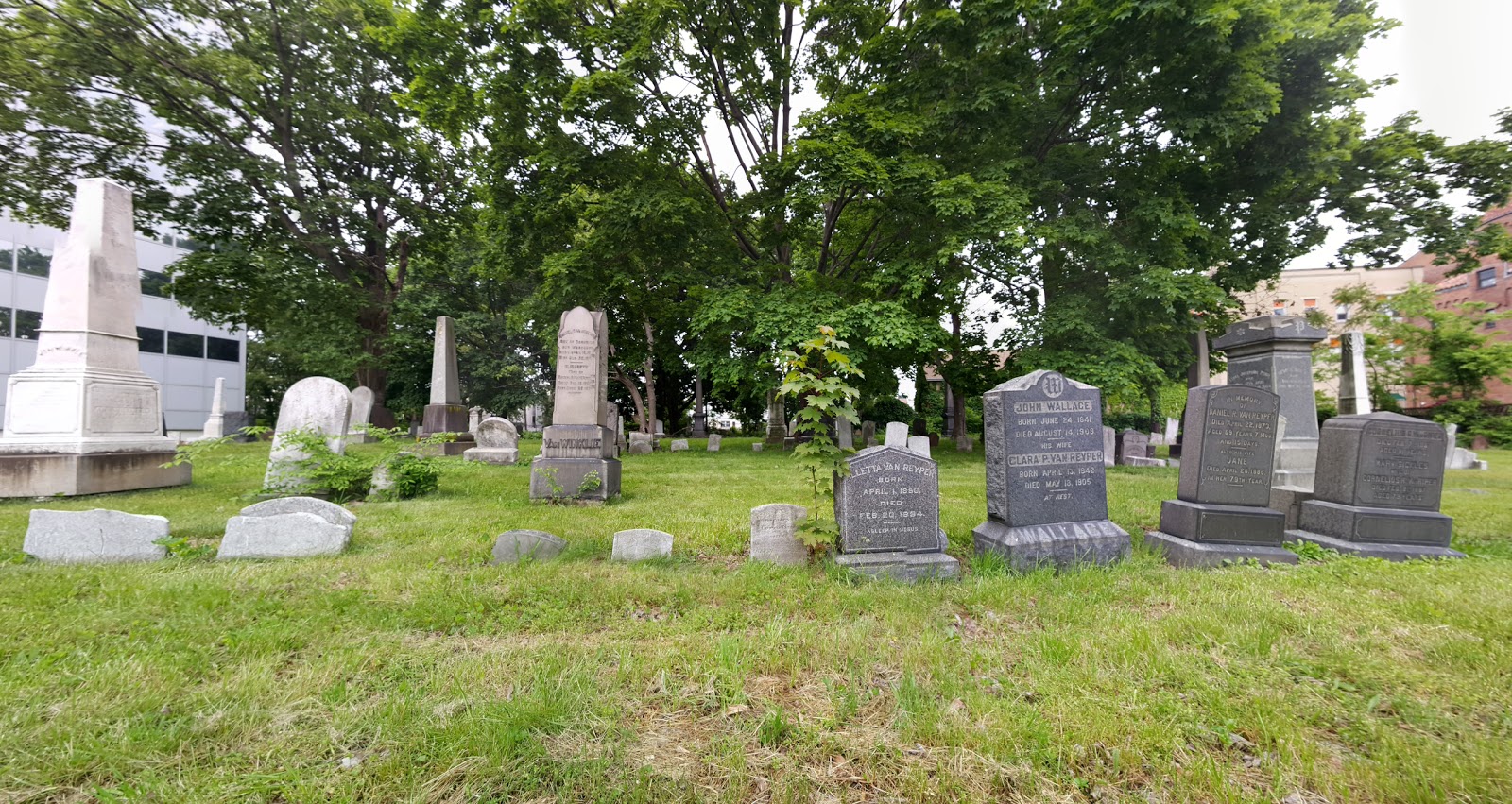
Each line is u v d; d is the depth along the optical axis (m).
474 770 2.29
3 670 2.97
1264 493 5.98
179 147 18.94
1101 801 2.21
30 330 28.25
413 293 30.94
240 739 2.49
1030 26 15.91
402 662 3.23
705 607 4.25
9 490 7.98
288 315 21.67
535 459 8.86
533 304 22.33
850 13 16.92
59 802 2.11
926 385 34.03
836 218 18.08
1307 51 14.66
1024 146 17.19
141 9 17.34
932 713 2.71
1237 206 17.58
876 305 14.88
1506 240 16.73
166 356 33.19
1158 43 13.36
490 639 3.65
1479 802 2.18
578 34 14.77
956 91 15.64
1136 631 3.59
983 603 4.38
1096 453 5.82
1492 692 2.96
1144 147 16.08
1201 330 17.83
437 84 15.31
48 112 16.48
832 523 5.31
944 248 14.83
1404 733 2.63
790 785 2.24
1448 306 35.59
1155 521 7.63
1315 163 15.64
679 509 8.07
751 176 18.95
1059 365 15.33
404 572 4.88
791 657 3.32
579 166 15.85
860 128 14.84
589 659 3.29
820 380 5.43
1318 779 2.30
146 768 2.27
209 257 19.23
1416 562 5.50
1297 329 10.26
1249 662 3.30
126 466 8.88
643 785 2.23
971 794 2.23
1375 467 6.17
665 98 15.94
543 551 5.41
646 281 19.61
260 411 40.75
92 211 8.95
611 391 36.81
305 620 3.76
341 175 22.00
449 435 9.53
